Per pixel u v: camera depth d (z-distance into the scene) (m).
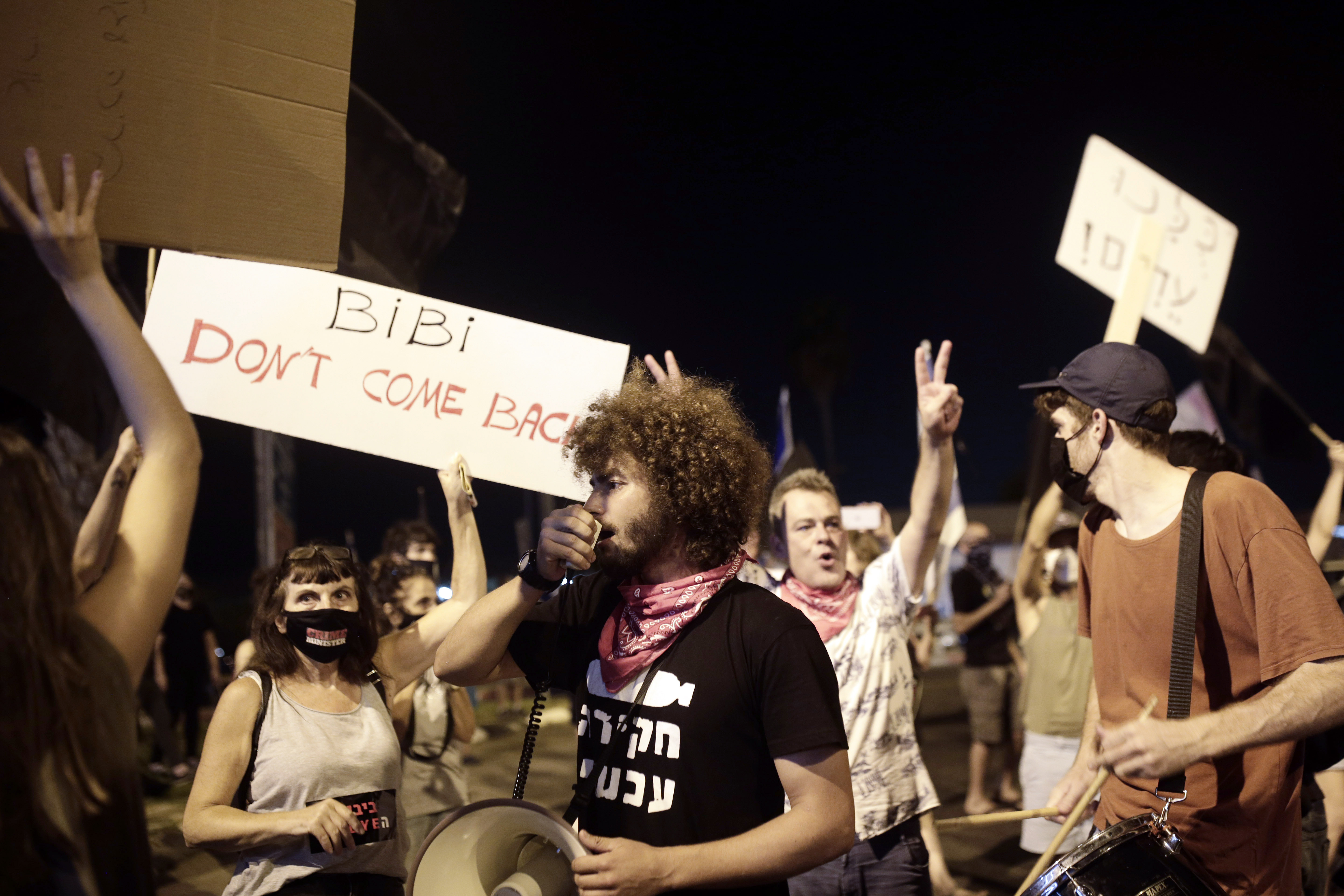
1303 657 1.91
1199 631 2.13
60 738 1.17
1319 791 2.94
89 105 1.67
